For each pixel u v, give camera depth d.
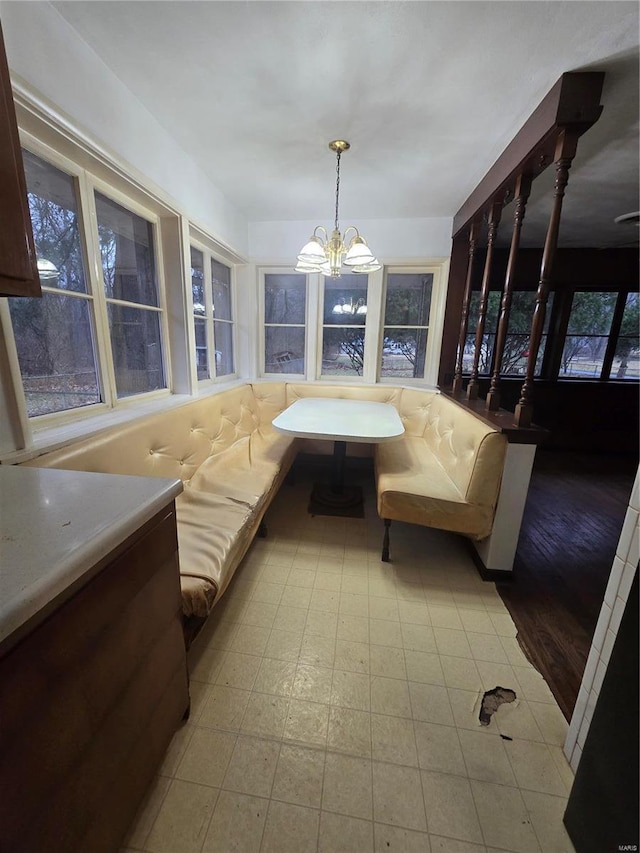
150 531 0.81
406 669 1.34
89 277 1.55
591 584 1.87
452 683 1.29
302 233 3.26
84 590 0.62
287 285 3.46
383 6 1.14
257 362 3.57
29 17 1.07
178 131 1.86
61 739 0.59
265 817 0.91
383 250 3.21
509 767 1.03
